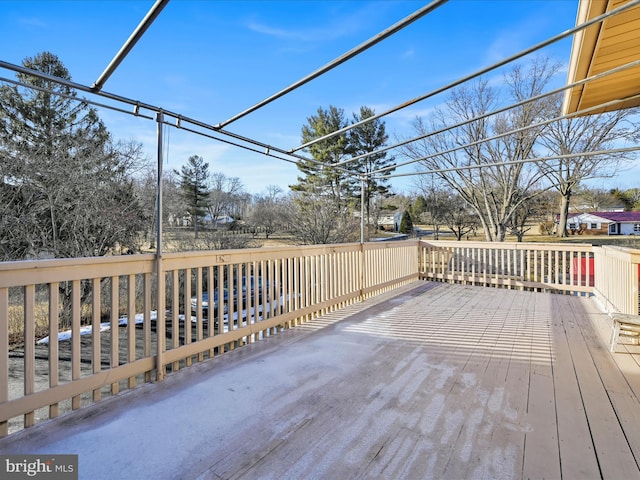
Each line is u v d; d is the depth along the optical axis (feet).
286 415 6.43
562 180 39.55
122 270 7.27
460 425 6.11
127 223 33.58
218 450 5.41
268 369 8.59
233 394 7.26
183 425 6.09
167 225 43.11
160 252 8.02
